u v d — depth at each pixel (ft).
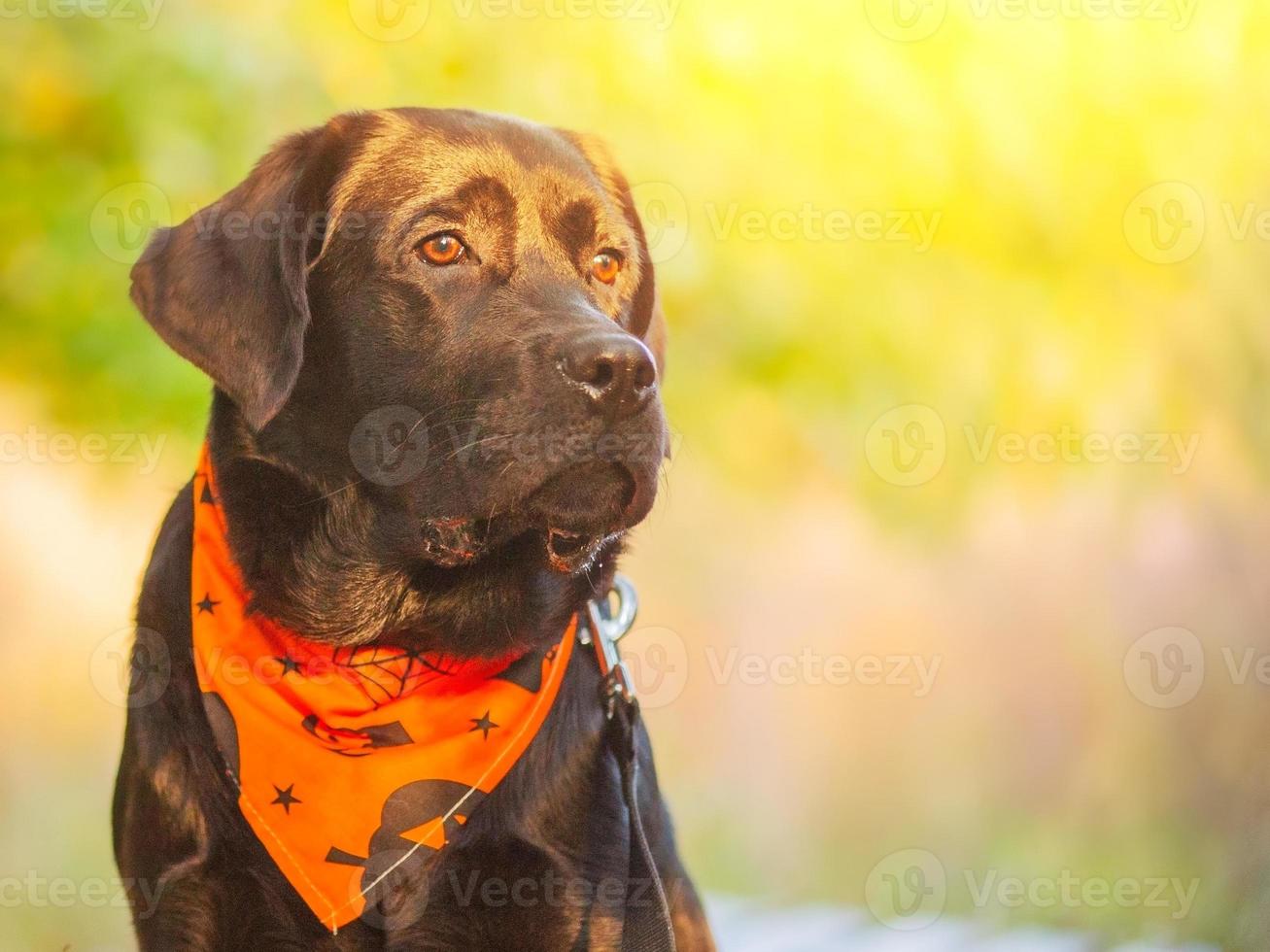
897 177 32.17
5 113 29.78
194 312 15.48
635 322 17.47
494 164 15.93
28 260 29.86
